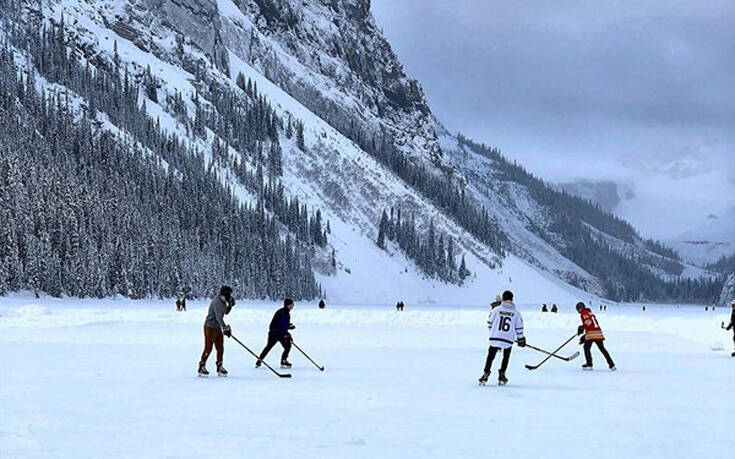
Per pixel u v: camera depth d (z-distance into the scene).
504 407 13.50
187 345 28.81
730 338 39.28
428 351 28.33
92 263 107.56
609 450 9.48
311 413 12.45
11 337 31.95
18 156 126.44
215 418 11.74
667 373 21.02
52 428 10.60
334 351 27.88
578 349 31.72
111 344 28.59
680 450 9.53
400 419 11.91
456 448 9.51
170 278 125.94
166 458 8.62
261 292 157.12
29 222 104.50
